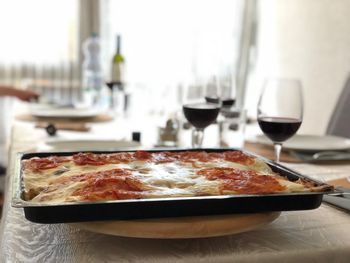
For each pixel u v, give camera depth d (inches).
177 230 23.4
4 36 134.6
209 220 23.8
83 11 139.3
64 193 25.4
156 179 28.5
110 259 22.9
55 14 137.6
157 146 51.9
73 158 33.7
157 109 74.1
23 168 31.1
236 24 157.0
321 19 127.3
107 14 142.6
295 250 24.5
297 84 39.9
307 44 134.5
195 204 23.4
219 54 155.1
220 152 39.3
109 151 37.1
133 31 146.4
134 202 22.6
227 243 25.3
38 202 22.8
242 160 35.5
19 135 56.6
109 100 98.0
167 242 25.1
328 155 48.1
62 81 140.9
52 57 139.3
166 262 22.8
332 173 42.5
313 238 26.4
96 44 142.3
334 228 28.1
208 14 152.9
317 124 130.4
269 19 154.9
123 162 33.6
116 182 26.0
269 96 40.3
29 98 92.4
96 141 48.9
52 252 23.6
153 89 80.2
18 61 136.8
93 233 26.2
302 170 43.6
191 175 30.7
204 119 45.5
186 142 55.0
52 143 47.9
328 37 124.3
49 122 67.9
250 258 23.7
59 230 26.6
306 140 55.5
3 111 139.3
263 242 25.6
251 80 163.3
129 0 144.3
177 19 149.4
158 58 149.9
